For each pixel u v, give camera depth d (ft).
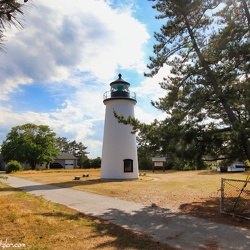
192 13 37.29
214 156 35.68
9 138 163.43
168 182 65.62
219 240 20.29
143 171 130.52
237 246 18.95
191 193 45.29
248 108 30.42
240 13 36.76
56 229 21.16
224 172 109.70
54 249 16.56
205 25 37.91
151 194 44.14
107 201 37.35
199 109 33.58
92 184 59.98
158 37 39.75
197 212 30.25
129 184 59.88
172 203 35.96
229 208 31.68
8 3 9.95
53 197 40.45
